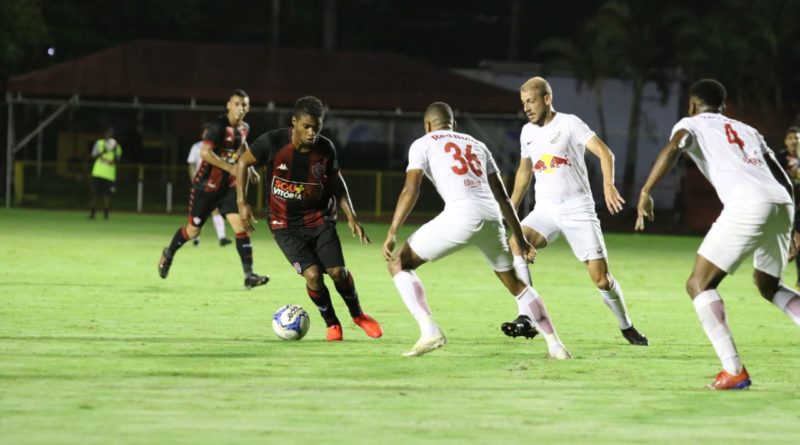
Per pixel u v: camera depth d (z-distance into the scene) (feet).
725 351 54.03
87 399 48.19
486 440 42.09
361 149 282.56
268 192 69.05
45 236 162.40
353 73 251.19
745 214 54.13
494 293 100.68
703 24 301.84
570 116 69.05
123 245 148.87
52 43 284.20
